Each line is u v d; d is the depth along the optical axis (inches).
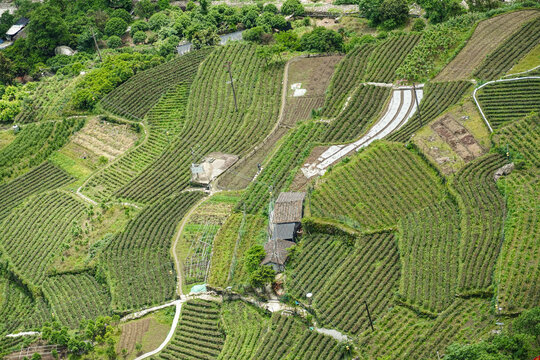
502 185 5713.6
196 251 6299.2
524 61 7111.2
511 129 6215.6
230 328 5482.3
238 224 6363.2
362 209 5935.0
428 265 5305.1
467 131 6412.4
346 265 5516.7
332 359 4881.9
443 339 4704.7
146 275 6190.9
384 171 6254.9
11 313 6466.5
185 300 5910.4
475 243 5324.8
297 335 5177.2
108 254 6466.5
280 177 6658.5
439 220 5654.5
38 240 6943.9
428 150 6299.2
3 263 6840.6
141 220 6727.4
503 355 4347.9
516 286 4899.1
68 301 6250.0
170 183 7140.8
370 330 4982.8
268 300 5536.4
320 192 6205.7
